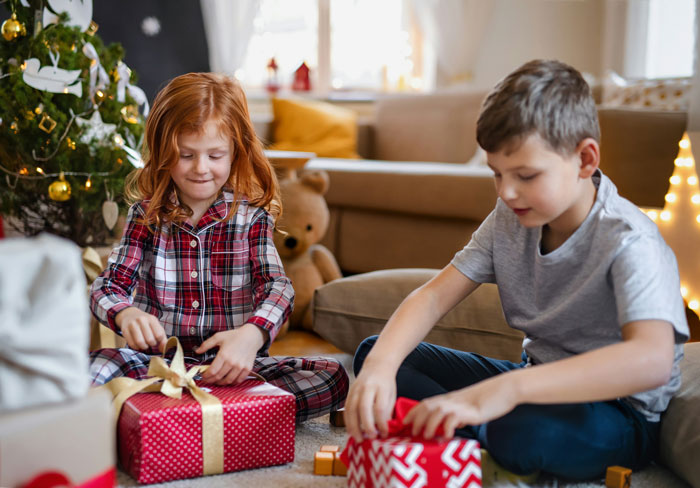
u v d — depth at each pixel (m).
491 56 3.79
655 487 1.00
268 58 3.96
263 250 1.23
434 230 2.31
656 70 2.90
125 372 1.16
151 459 0.94
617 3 2.96
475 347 1.48
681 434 1.00
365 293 1.60
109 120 1.61
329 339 1.63
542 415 0.93
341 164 2.59
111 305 1.12
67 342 0.65
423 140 3.10
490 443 0.94
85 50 1.54
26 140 1.52
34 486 0.62
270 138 3.19
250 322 1.12
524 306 1.05
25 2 1.49
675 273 0.93
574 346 1.00
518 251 1.05
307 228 2.04
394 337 0.99
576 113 0.89
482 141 0.90
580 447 0.94
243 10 3.59
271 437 1.02
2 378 0.62
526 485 0.96
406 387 1.08
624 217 0.94
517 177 0.89
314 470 1.00
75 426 0.66
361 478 0.88
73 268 0.64
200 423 0.97
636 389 0.83
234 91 1.22
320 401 1.19
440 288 1.08
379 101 3.32
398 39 3.88
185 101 1.14
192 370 1.05
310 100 3.55
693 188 1.63
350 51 3.97
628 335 0.86
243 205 1.25
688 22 2.79
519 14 3.70
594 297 0.95
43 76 1.46
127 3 3.44
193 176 1.16
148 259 1.23
